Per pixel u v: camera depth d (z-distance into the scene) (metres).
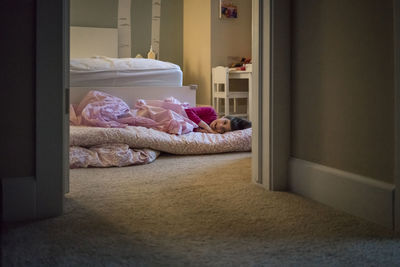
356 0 1.42
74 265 1.03
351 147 1.47
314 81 1.66
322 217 1.42
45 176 1.42
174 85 3.65
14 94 1.38
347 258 1.07
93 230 1.29
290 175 1.80
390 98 1.29
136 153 2.50
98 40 5.65
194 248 1.14
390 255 1.08
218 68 5.00
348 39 1.47
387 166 1.32
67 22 1.58
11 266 1.02
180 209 1.52
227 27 5.46
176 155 2.78
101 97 3.07
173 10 6.20
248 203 1.60
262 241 1.20
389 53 1.29
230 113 5.01
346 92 1.49
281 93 1.79
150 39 6.11
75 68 3.26
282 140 1.80
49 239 1.21
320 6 1.61
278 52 1.77
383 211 1.32
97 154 2.42
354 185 1.44
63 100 1.42
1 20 1.36
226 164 2.43
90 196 1.70
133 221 1.38
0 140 1.38
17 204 1.39
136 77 3.46
